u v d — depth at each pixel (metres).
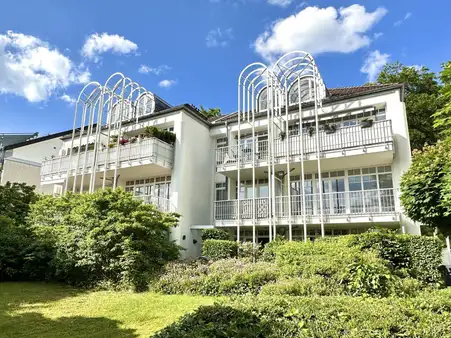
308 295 6.73
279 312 4.18
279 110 15.97
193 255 16.09
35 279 11.24
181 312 6.77
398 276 8.20
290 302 4.61
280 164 14.92
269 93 15.80
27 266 11.04
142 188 18.66
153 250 11.07
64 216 12.00
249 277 8.41
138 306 7.32
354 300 4.86
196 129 17.94
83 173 17.25
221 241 13.02
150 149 15.64
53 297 8.43
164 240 12.06
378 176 14.23
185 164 16.66
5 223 12.55
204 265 10.51
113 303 7.65
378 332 3.60
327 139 13.98
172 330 3.58
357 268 7.48
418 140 21.23
